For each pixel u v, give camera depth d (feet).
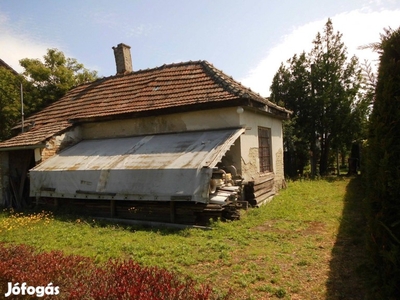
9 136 58.08
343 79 69.21
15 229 28.55
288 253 20.39
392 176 12.03
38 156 40.50
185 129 37.35
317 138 73.97
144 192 28.89
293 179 62.54
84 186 33.32
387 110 12.54
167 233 26.12
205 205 28.22
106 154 36.76
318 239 23.04
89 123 44.52
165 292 11.11
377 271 12.57
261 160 42.09
